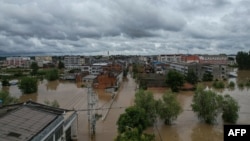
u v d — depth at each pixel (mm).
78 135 50781
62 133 40406
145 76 127812
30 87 104062
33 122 35375
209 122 56969
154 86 114250
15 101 63312
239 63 197375
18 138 30266
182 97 92125
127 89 114312
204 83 128000
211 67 145250
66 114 46469
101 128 55219
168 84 105750
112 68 162875
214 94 57469
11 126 33500
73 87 123250
